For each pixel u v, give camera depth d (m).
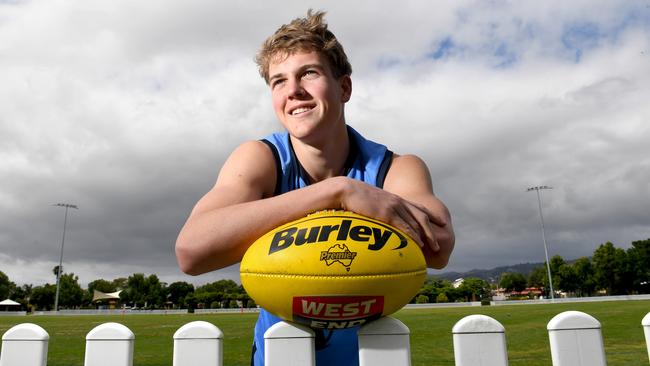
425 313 31.00
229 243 1.22
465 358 1.23
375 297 1.12
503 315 23.58
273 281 1.12
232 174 1.46
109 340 1.45
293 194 1.23
